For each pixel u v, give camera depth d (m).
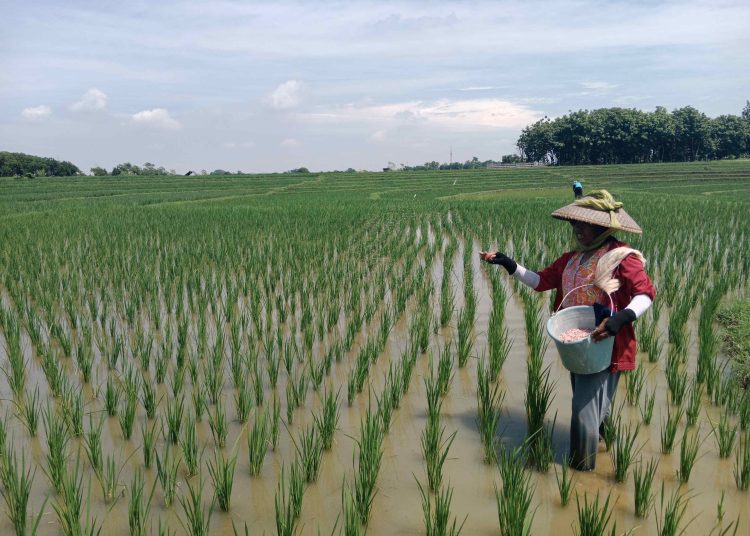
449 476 4.28
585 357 3.91
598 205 4.24
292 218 20.86
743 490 4.00
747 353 6.29
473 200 32.62
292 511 3.85
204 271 11.48
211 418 4.86
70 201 36.19
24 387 6.07
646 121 111.62
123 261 12.47
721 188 47.31
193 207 28.30
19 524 3.51
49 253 13.21
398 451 4.67
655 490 4.02
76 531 3.28
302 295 8.83
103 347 6.81
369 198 38.03
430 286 9.82
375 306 8.76
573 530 3.61
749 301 7.99
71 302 8.54
